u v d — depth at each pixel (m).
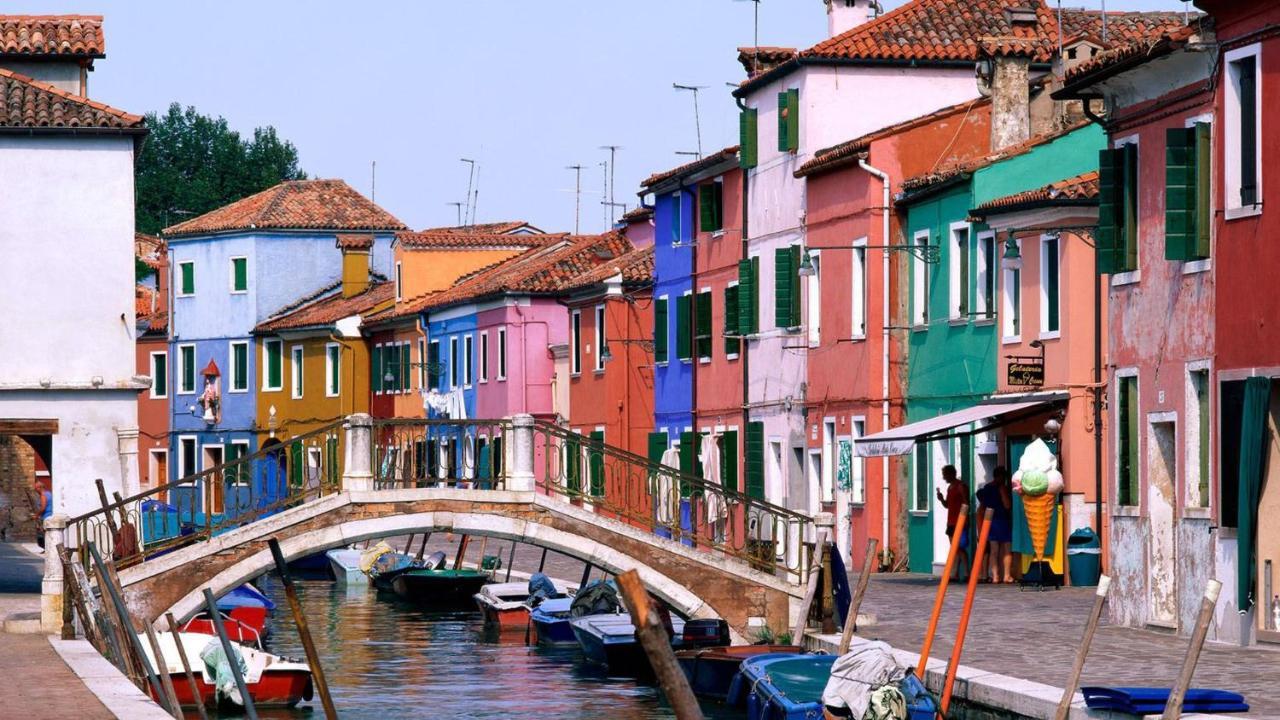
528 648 37.38
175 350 92.00
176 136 133.50
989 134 45.53
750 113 53.31
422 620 44.31
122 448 38.91
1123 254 29.08
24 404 38.59
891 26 50.41
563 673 32.81
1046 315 37.56
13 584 41.84
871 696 20.98
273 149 135.62
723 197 56.28
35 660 24.64
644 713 27.50
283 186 93.12
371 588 56.12
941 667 23.12
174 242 92.12
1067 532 36.28
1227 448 25.50
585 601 36.28
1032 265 38.03
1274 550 24.80
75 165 38.91
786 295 50.41
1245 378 25.12
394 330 81.81
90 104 39.19
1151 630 27.83
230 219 90.56
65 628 28.28
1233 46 25.50
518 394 70.62
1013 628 28.30
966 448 41.03
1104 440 36.00
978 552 21.78
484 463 71.94
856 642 25.00
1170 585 28.00
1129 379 29.03
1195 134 26.52
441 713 27.83
